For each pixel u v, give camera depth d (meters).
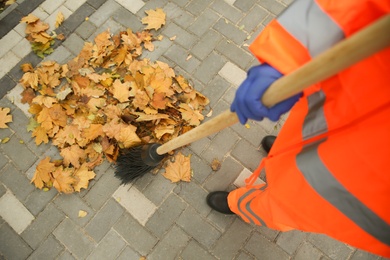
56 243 2.21
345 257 2.21
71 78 2.52
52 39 2.66
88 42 2.65
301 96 1.03
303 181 1.04
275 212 1.34
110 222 2.25
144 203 2.30
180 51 2.65
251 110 0.99
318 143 1.00
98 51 2.57
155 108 2.37
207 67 2.62
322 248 2.23
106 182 2.33
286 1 2.80
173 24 2.73
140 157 2.17
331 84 0.94
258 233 2.26
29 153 2.37
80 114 2.41
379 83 0.80
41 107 2.43
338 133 0.93
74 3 2.78
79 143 2.33
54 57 2.62
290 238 2.25
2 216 2.25
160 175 2.36
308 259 2.21
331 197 0.99
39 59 2.62
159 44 2.66
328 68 0.72
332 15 0.85
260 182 2.36
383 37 0.60
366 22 0.80
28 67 2.56
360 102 0.85
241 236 2.25
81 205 2.28
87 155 2.35
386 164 0.82
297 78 0.81
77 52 2.65
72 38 2.68
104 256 2.19
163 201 2.31
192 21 2.74
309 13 0.89
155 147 2.10
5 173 2.33
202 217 2.28
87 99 2.43
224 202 2.21
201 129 1.41
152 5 2.79
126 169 2.26
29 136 2.41
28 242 2.20
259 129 2.46
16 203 2.28
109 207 2.28
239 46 2.68
